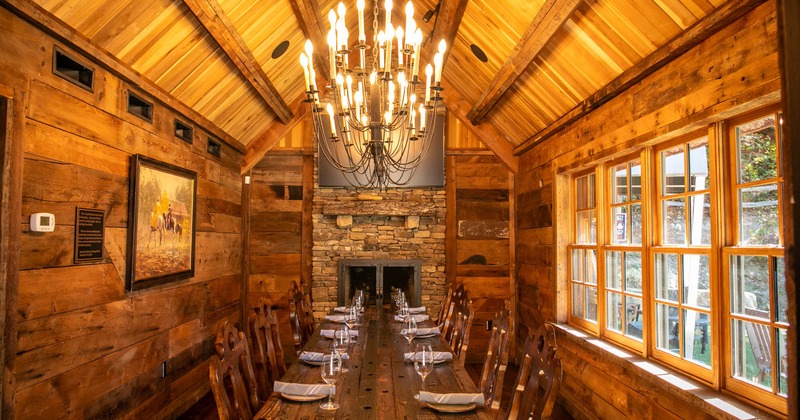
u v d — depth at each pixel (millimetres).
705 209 3152
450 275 7629
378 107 4430
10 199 2619
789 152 872
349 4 5586
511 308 7293
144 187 4008
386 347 3998
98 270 3471
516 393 2756
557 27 3578
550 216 5637
